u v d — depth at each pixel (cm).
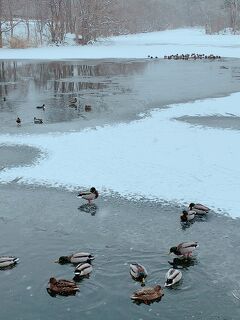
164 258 1127
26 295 988
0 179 1672
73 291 988
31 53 7438
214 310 934
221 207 1421
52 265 1100
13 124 2534
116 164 1809
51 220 1345
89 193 1438
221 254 1145
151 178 1661
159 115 2694
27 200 1489
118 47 8431
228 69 4978
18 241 1222
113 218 1354
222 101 3106
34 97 3453
